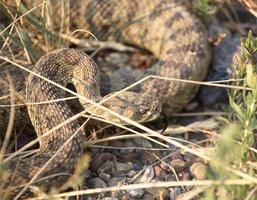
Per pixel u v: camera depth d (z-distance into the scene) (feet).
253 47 31.19
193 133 36.01
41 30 36.63
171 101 36.37
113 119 32.45
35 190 26.99
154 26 42.14
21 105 33.01
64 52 35.06
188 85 36.94
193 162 32.60
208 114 37.40
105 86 36.01
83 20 41.55
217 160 26.27
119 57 42.09
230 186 26.58
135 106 32.81
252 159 31.09
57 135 30.32
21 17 34.17
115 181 31.14
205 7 41.32
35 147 32.94
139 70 40.24
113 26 42.50
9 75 34.19
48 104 31.91
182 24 41.09
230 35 43.14
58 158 28.89
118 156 33.27
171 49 39.63
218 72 39.50
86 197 29.63
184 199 27.73
